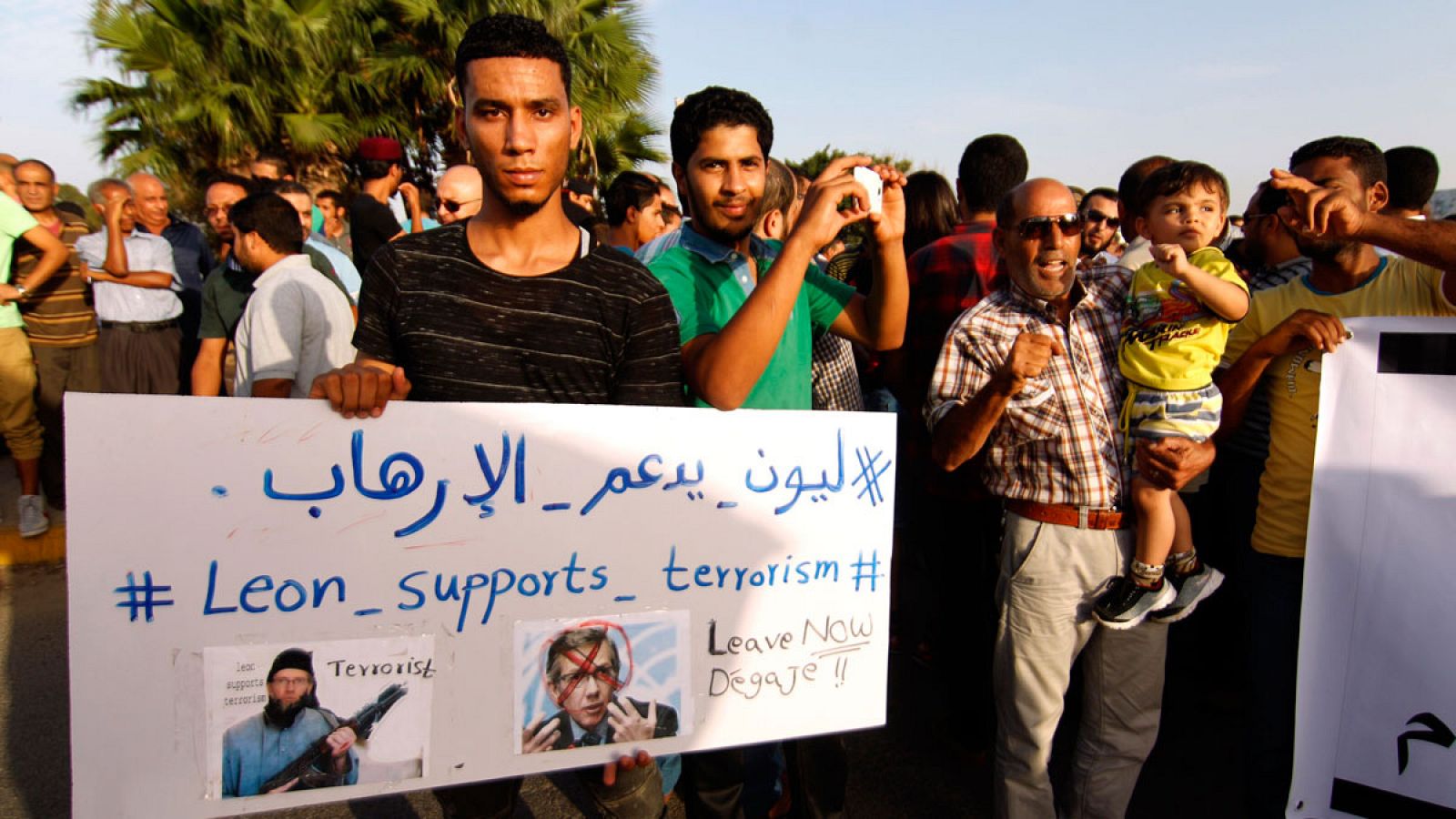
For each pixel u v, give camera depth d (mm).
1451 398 1810
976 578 2920
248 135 12305
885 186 1973
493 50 1449
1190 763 3014
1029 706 2139
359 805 2762
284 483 1446
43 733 3113
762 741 1688
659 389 1667
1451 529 1808
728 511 1642
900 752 3086
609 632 1591
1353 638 1890
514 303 1556
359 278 4207
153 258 5152
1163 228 2117
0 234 4695
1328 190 1675
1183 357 1986
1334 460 1901
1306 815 1948
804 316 2160
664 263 1979
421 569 1503
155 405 1396
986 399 1946
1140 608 2039
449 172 3742
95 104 13094
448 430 1503
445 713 1521
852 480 1710
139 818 1413
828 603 1713
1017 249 2084
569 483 1559
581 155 12164
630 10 13703
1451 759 1818
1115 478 2082
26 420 4707
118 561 1392
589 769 1735
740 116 1916
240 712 1446
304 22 12242
